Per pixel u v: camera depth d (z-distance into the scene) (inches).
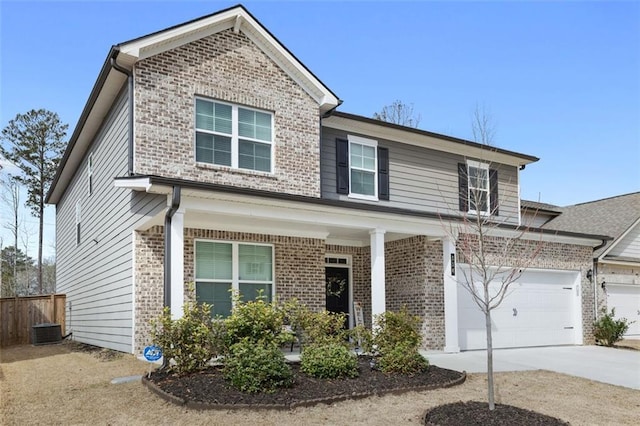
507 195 730.2
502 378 409.4
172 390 318.3
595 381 418.9
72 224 785.6
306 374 366.0
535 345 649.6
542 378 419.2
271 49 529.3
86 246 668.1
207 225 496.7
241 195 407.2
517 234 617.6
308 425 275.1
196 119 482.3
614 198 952.3
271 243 537.6
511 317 633.0
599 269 733.9
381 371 387.9
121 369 398.6
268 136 521.7
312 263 559.8
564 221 917.8
